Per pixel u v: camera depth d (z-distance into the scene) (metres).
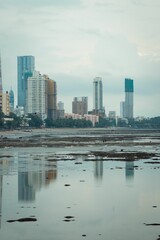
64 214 35.44
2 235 29.19
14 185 51.19
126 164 76.69
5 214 35.34
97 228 30.91
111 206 38.59
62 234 29.41
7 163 80.00
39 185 51.19
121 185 50.88
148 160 84.75
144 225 31.75
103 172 64.31
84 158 90.44
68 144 148.38
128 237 28.61
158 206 38.47
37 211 36.50
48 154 102.62
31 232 29.92
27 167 72.38
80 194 44.66
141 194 44.50
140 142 161.25
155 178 57.03
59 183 52.91
